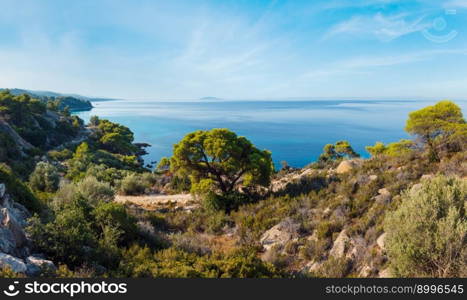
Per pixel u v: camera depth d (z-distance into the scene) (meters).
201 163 20.94
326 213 12.77
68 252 6.77
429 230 6.58
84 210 10.05
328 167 24.27
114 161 55.69
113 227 9.44
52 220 8.81
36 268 5.93
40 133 69.88
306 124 157.50
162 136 116.25
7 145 43.75
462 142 17.34
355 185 15.02
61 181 21.20
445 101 19.45
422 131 19.02
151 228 11.95
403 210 7.16
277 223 13.46
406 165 16.53
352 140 97.50
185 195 24.88
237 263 7.36
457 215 6.38
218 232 14.20
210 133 20.36
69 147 73.81
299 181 19.58
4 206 8.46
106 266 7.14
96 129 100.44
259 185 20.67
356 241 9.70
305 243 10.95
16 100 76.00
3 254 5.66
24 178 32.09
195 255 8.75
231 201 18.33
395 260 7.00
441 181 7.50
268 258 10.24
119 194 25.80
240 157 20.28
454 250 6.23
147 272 6.69
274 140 100.81
